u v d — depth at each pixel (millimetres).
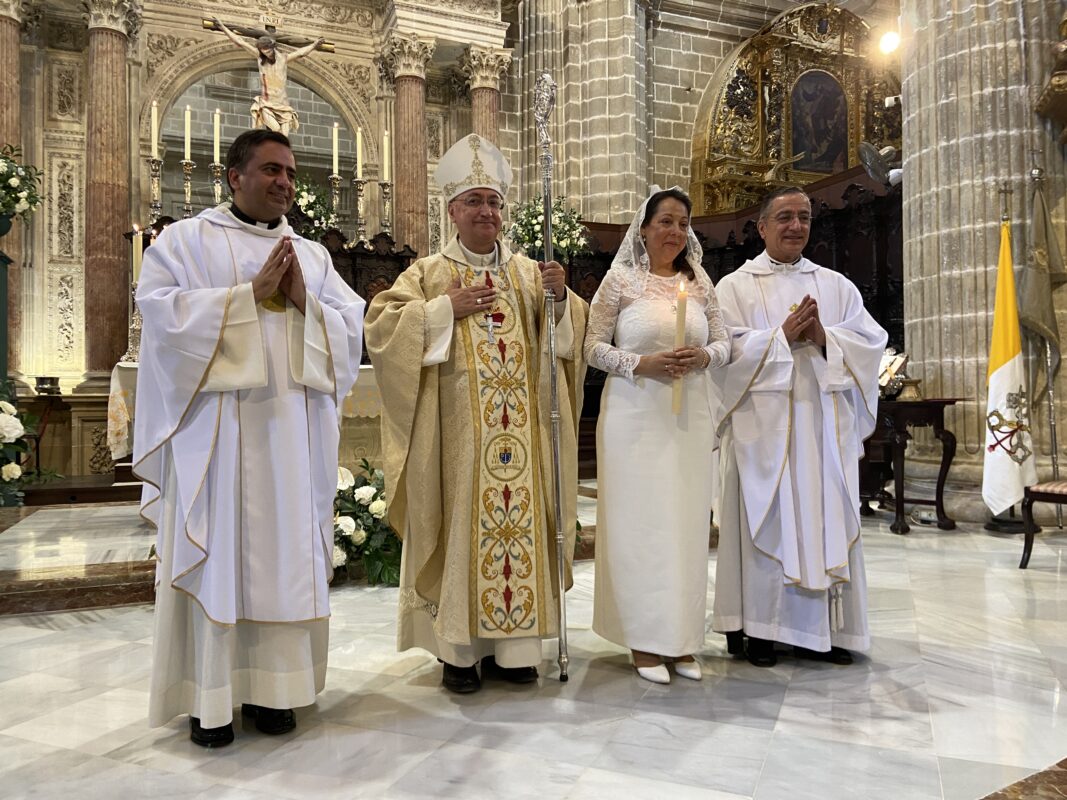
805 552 3287
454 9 12836
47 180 11883
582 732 2688
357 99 13539
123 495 8922
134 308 8172
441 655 3061
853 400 3518
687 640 3139
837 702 2955
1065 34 6375
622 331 3312
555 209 11711
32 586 4453
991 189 6906
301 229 10430
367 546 4961
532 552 3102
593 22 13633
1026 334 6695
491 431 3084
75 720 2830
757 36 15211
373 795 2250
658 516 3158
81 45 12109
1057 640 3684
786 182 15078
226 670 2547
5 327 7398
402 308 3064
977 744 2574
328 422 2797
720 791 2264
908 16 7617
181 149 16359
